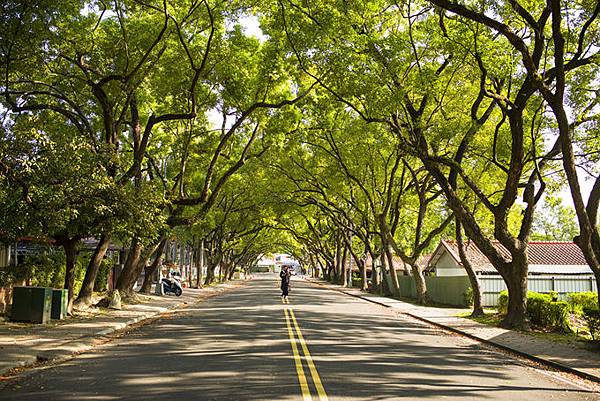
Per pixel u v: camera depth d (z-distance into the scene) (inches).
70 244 833.5
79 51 832.9
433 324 892.6
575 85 783.7
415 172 1368.1
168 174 1434.5
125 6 849.5
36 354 494.0
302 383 375.9
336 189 1643.7
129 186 824.9
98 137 1058.7
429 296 1525.6
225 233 2477.9
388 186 1492.4
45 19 704.4
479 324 860.0
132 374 410.3
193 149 1270.9
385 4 875.4
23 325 704.4
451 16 760.3
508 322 801.6
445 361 501.0
